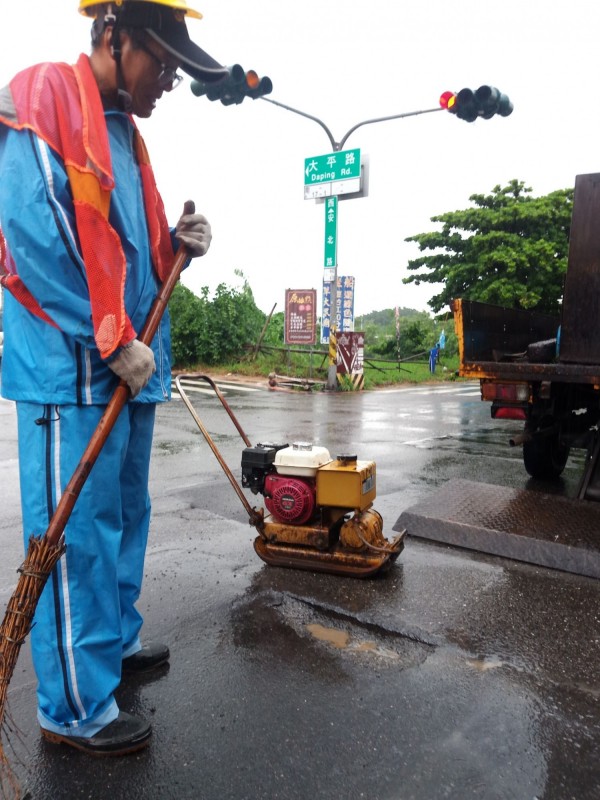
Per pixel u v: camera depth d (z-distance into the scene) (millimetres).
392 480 5586
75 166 1736
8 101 1741
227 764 1916
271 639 2674
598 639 2711
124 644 2375
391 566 3449
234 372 18500
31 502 1880
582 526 3770
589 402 5461
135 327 2047
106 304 1764
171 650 2574
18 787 1799
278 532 3393
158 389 2264
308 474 3316
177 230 2266
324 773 1881
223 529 4117
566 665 2502
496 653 2586
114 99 1972
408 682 2365
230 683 2346
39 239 1712
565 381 4715
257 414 10156
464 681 2375
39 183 1700
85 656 1904
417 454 6859
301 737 2041
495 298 19344
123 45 1865
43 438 1856
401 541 3498
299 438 7824
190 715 2150
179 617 2857
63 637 1876
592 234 4578
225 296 19594
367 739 2033
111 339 1764
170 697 2254
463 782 1854
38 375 1839
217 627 2771
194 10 1909
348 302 17406
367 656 2551
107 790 1815
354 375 15438
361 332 15359
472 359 5156
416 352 27656
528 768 1918
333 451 6973
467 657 2553
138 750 1968
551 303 19438
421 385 18062
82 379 1844
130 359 1825
